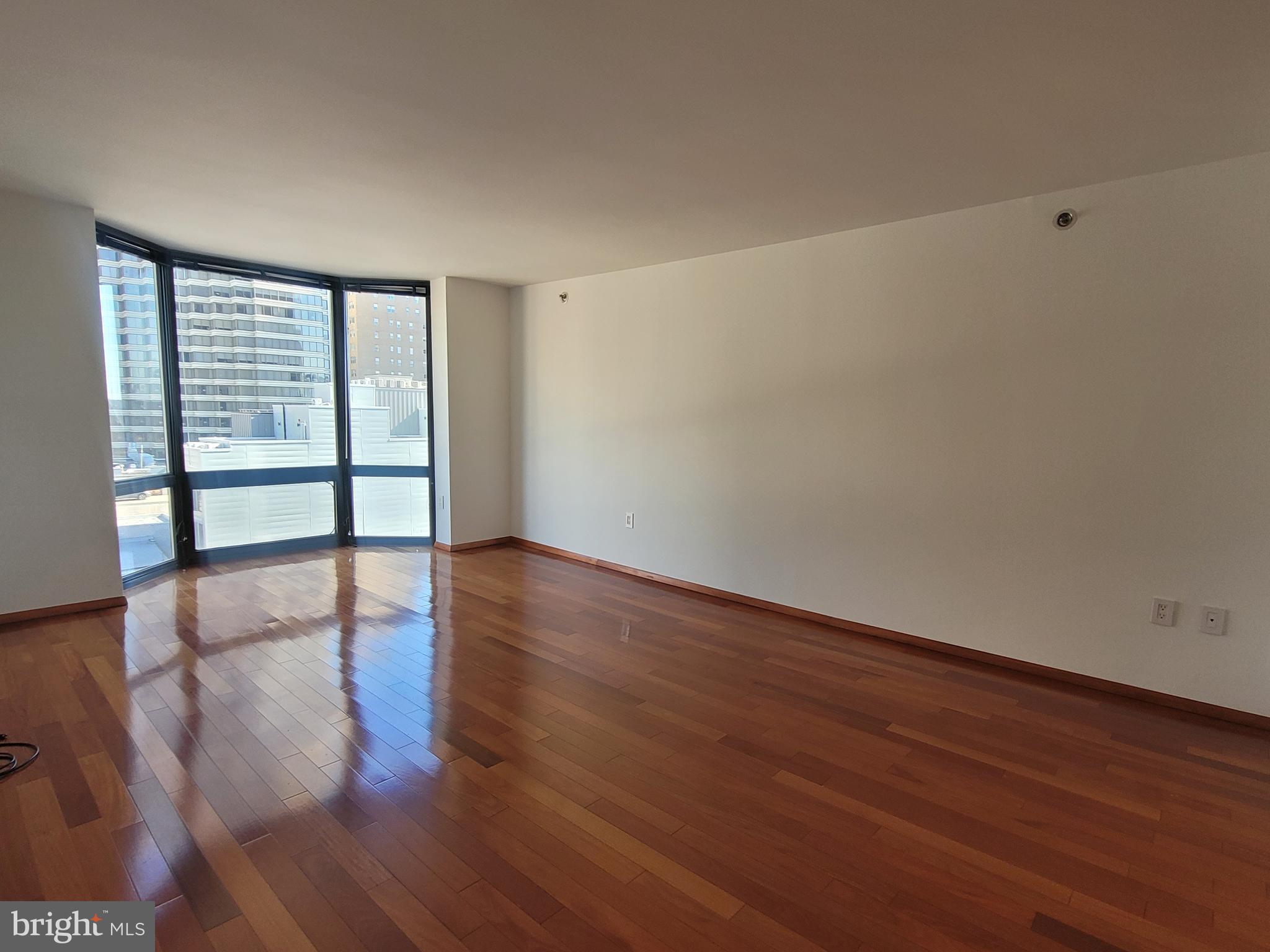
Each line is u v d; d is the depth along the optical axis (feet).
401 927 5.59
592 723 9.29
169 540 16.66
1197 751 8.74
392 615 13.76
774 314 14.10
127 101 7.79
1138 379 9.99
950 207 11.39
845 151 9.02
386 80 7.23
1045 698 10.32
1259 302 9.04
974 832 7.02
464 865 6.36
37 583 12.87
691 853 6.61
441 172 10.04
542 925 5.65
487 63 6.84
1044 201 10.62
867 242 12.64
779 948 5.47
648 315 16.56
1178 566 9.84
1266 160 8.89
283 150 9.26
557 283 18.78
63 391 12.85
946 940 5.58
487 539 20.45
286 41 6.46
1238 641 9.48
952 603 12.01
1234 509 9.38
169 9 5.91
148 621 13.03
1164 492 9.89
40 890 5.90
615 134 8.57
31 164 10.01
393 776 7.86
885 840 6.86
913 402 12.23
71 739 8.54
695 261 15.47
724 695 10.29
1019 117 7.91
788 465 14.07
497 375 20.21
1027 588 11.20
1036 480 10.99
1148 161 9.23
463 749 8.50
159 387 16.07
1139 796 7.70
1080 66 6.71
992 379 11.32
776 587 14.47
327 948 5.34
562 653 11.87
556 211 11.94
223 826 6.84
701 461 15.69
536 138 8.71
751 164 9.54
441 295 18.80
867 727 9.31
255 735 8.73
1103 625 10.52
